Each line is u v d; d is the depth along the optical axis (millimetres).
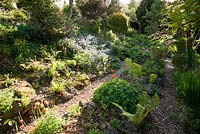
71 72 9789
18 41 10328
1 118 6641
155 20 18672
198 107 6207
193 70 9961
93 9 19172
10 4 14945
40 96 7930
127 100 6680
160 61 11188
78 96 8539
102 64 11211
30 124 6863
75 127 6297
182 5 4117
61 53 11086
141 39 17578
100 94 7137
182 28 4617
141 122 6184
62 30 12070
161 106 7523
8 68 9102
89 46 12797
